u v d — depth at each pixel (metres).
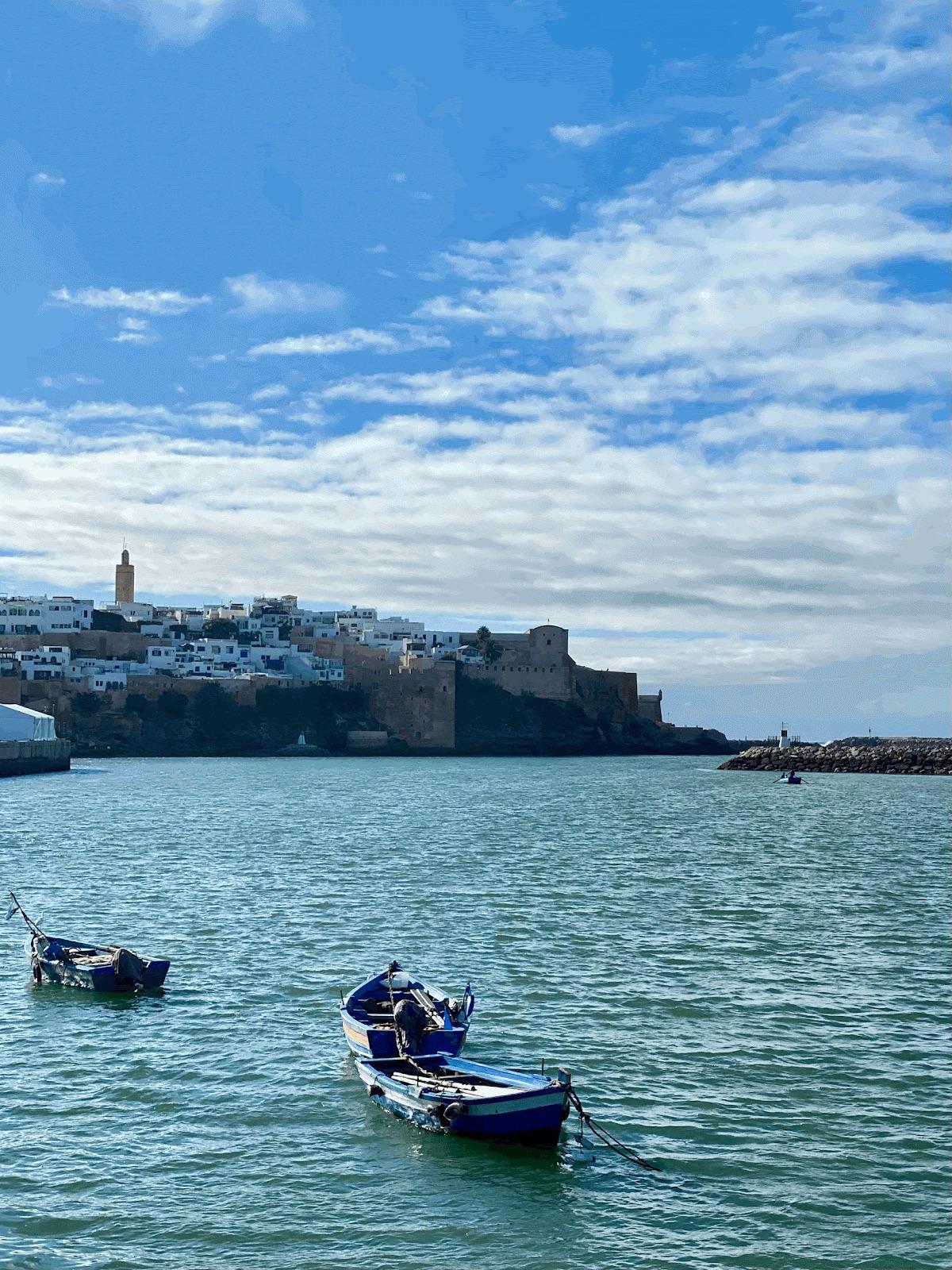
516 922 61.66
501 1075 34.53
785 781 198.75
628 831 113.38
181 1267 27.23
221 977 49.66
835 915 64.56
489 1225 29.03
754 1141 33.28
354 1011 40.72
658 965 51.88
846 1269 27.22
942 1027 42.78
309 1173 31.52
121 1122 34.62
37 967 48.97
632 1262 27.48
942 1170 31.66
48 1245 28.00
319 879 76.75
